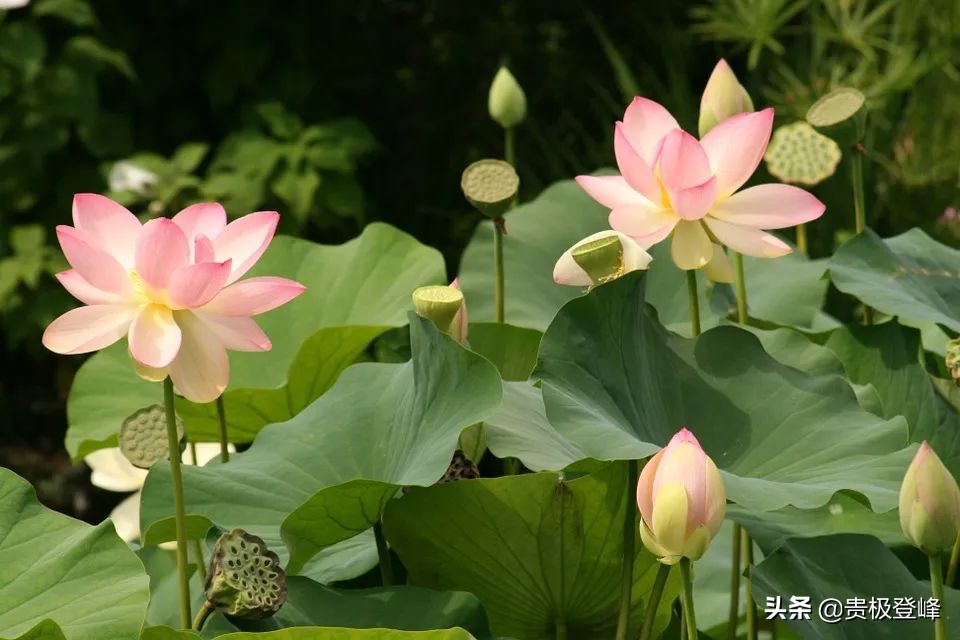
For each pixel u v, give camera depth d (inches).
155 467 153.3
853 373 165.9
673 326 171.2
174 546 172.7
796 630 146.1
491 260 180.7
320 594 147.3
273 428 156.4
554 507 148.2
